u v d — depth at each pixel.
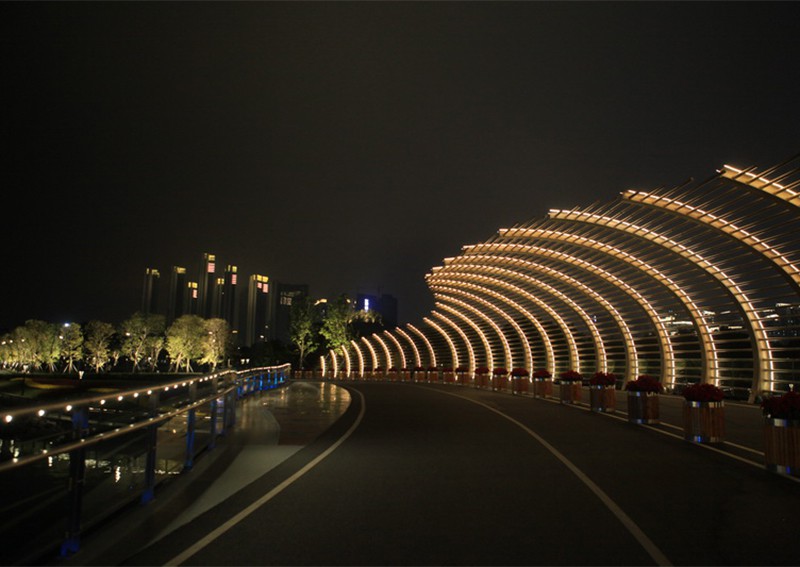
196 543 6.13
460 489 8.52
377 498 7.99
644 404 16.84
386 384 44.62
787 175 17.36
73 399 5.88
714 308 27.50
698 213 21.84
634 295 31.42
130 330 110.38
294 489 8.53
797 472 9.38
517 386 31.22
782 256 21.72
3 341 117.75
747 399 26.39
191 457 9.94
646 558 5.64
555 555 5.72
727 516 7.07
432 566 5.45
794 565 5.48
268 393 30.41
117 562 5.59
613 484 8.83
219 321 105.88
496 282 41.81
